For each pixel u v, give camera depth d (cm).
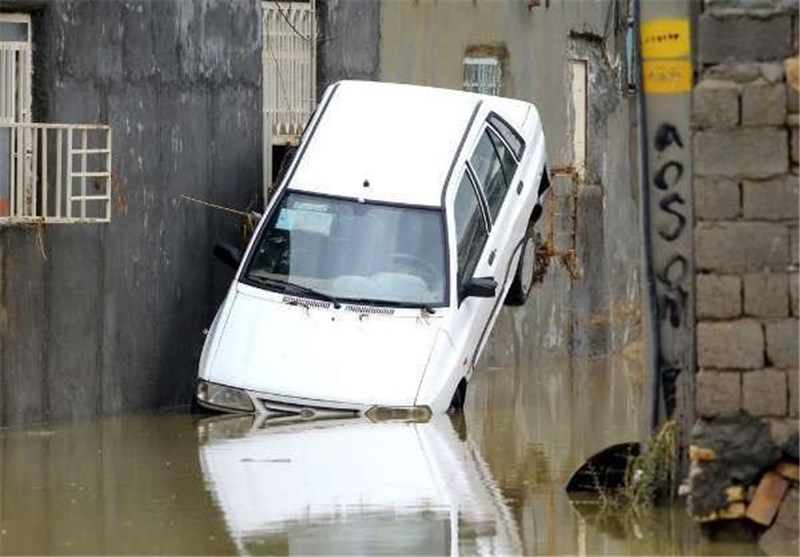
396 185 3731
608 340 5669
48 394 3600
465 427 3534
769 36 2456
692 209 2536
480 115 3959
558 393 4325
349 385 3462
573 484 2767
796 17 2455
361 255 3647
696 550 2389
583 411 3906
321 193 3722
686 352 2577
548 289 5250
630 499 2638
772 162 2445
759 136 2445
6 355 3494
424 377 3488
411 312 3569
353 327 3538
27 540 2406
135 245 3841
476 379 4644
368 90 3931
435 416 3475
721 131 2452
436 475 2917
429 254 3653
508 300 4238
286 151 4297
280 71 4478
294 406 3466
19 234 3525
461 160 3816
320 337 3525
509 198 4041
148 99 3891
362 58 4744
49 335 3594
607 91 5953
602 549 2381
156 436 3366
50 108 3622
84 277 3688
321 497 2705
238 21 4222
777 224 2445
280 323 3550
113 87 3781
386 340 3525
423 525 2509
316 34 4575
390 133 3834
